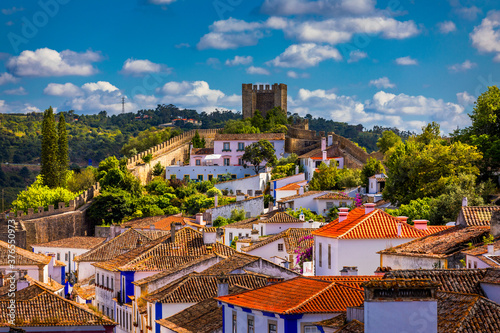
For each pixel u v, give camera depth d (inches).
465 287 1306.6
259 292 1606.8
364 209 2536.9
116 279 2886.3
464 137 4207.7
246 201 5152.6
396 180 3932.1
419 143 4291.3
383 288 1007.6
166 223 5147.6
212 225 4980.3
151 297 2201.0
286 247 3056.1
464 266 1763.0
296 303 1407.5
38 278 3048.7
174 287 2153.1
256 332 1448.1
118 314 2834.6
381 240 2249.0
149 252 2881.4
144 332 2285.9
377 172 5088.6
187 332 1742.1
